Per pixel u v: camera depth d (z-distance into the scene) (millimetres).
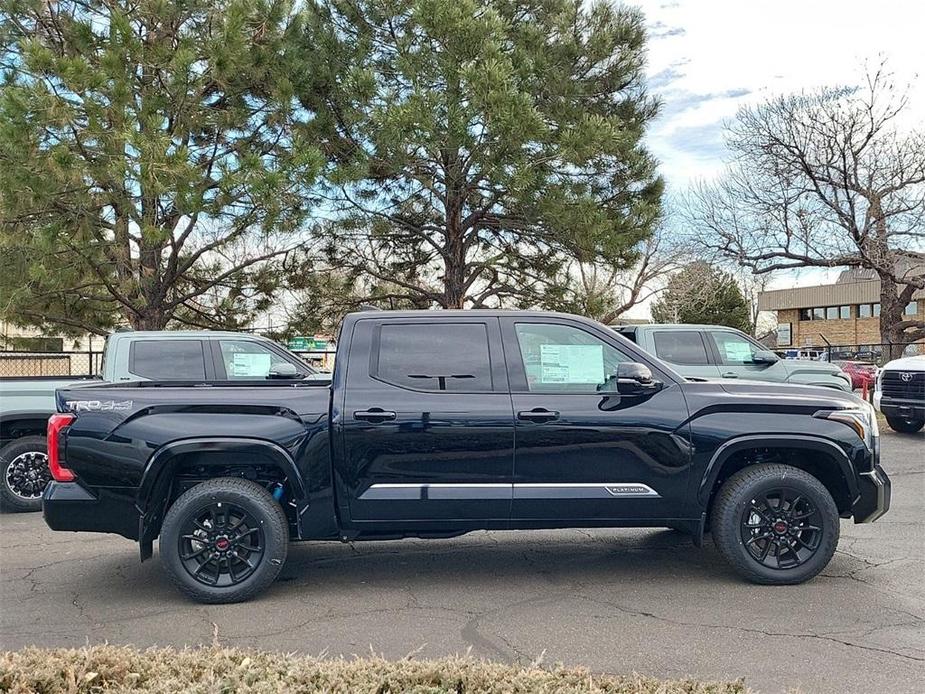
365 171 15648
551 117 16734
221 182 13695
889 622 4855
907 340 27766
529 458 5500
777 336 56062
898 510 8219
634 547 6828
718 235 26156
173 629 4859
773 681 3988
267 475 5695
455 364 5625
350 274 19406
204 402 5395
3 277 14234
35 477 8656
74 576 6082
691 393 5684
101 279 15016
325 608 5246
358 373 5574
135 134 12688
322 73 16062
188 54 13891
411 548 6863
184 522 5316
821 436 5621
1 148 12859
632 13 18391
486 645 4535
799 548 5664
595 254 17469
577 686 3098
